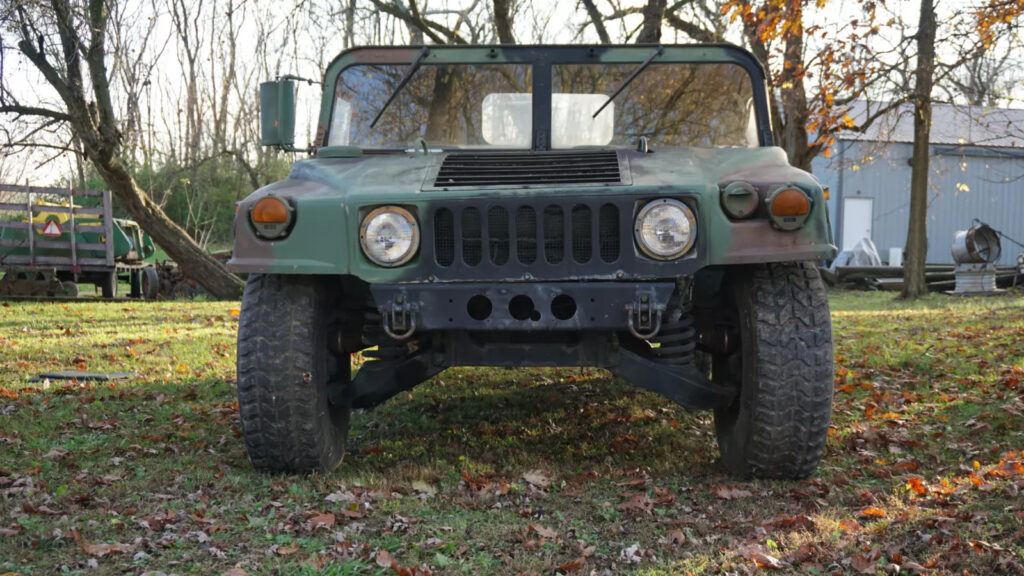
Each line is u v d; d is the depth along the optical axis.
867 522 3.12
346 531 3.06
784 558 2.75
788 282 3.59
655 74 4.65
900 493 3.50
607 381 6.38
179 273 17.59
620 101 4.63
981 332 8.21
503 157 3.96
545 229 3.41
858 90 11.23
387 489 3.59
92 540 2.94
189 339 8.62
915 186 16.86
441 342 3.69
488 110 4.64
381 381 3.79
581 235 3.41
